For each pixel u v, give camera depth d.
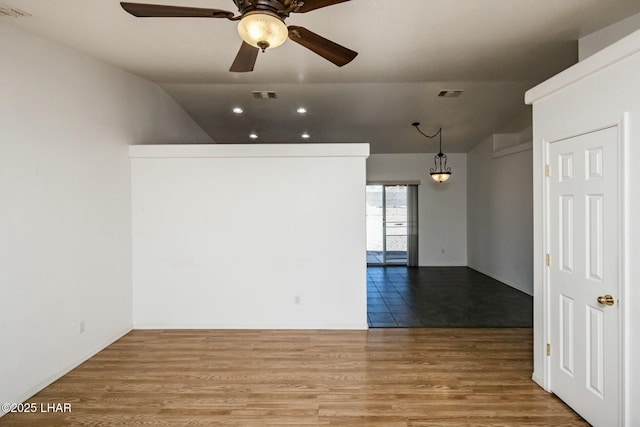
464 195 8.33
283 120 5.97
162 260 4.02
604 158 2.05
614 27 2.63
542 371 2.67
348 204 4.00
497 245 6.69
